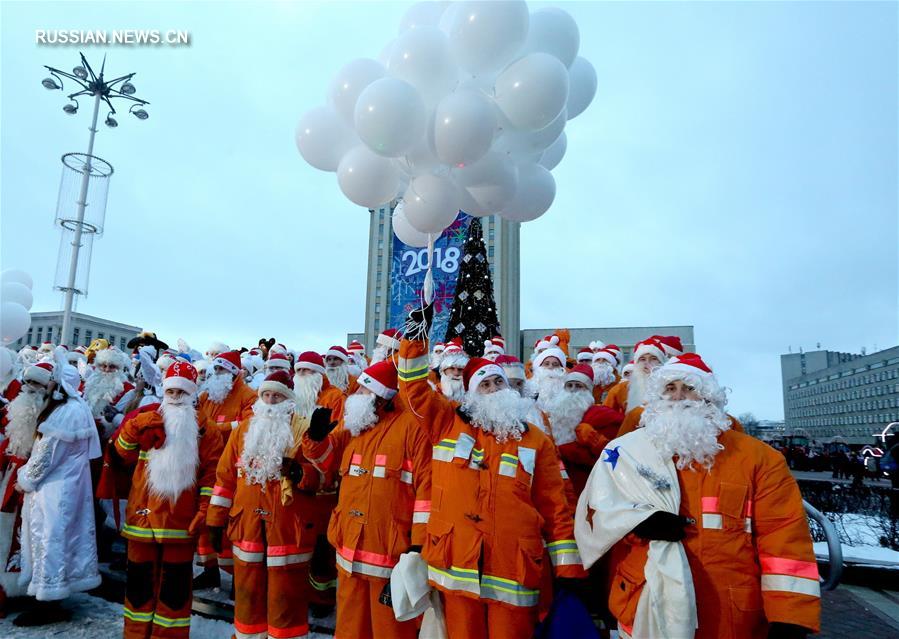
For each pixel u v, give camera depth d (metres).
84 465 4.31
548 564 2.96
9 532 4.35
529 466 2.77
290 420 3.69
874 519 7.16
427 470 3.05
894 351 81.19
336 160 3.54
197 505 3.74
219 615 4.24
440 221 3.26
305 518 3.40
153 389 5.91
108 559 5.49
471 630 2.62
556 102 2.90
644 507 2.28
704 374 2.46
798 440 32.56
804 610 2.03
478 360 3.44
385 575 2.92
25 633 3.97
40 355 8.55
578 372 4.03
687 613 2.07
